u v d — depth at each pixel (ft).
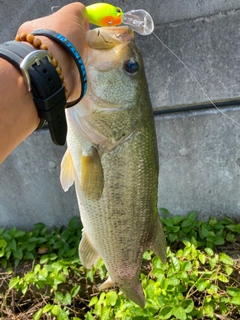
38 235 2.03
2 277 1.87
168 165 1.77
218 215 1.91
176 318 1.54
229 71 1.45
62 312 1.65
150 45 1.43
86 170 0.96
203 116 1.61
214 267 1.69
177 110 1.61
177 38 1.40
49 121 0.70
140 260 1.16
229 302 1.56
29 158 1.82
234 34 1.37
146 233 1.11
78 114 0.90
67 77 0.76
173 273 1.61
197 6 1.33
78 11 0.83
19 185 1.92
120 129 0.92
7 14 1.42
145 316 1.51
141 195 1.03
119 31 0.88
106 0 1.35
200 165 1.75
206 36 1.39
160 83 1.51
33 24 0.80
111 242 1.09
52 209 2.01
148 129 0.97
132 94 0.90
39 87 0.66
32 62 0.65
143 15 0.97
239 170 1.73
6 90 0.63
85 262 1.21
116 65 0.86
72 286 1.80
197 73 1.47
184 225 1.83
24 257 1.91
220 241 1.76
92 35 0.86
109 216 1.03
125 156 0.95
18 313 1.82
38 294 1.83
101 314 1.56
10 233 1.99
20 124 0.66
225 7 1.32
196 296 1.67
